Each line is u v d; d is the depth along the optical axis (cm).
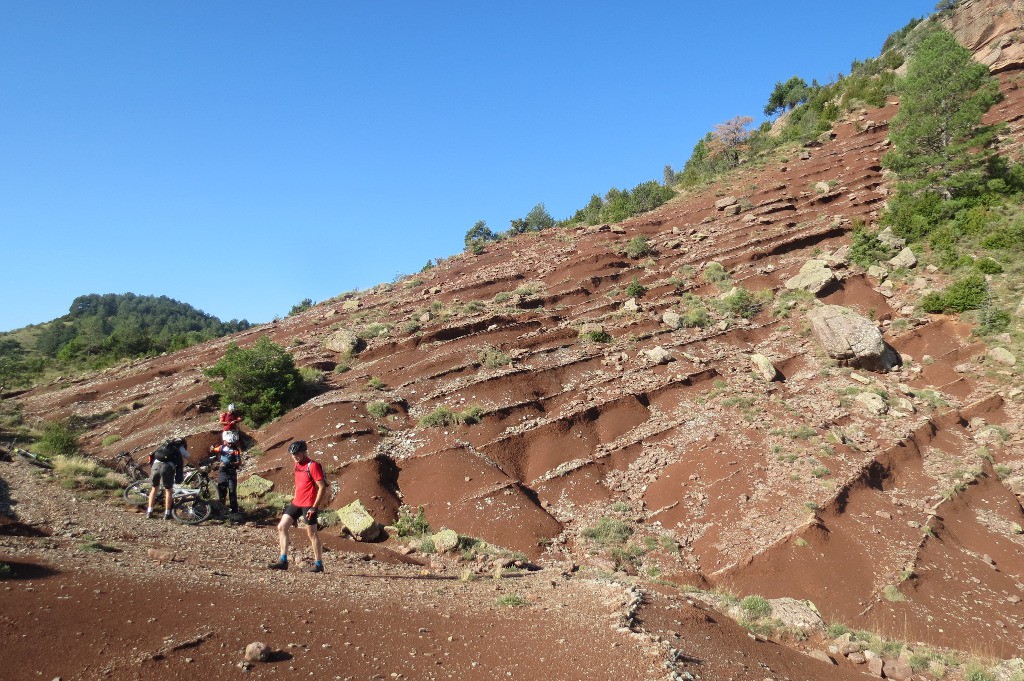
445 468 2152
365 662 592
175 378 3506
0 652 477
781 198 4891
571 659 674
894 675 1029
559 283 4206
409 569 1168
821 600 1527
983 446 2266
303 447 970
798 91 9531
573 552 1786
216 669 519
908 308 3161
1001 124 3731
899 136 4044
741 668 772
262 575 845
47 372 5069
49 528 948
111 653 514
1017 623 1470
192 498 1255
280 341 3906
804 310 3262
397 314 4078
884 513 1859
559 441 2366
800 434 2222
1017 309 2850
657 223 5316
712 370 2759
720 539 1805
